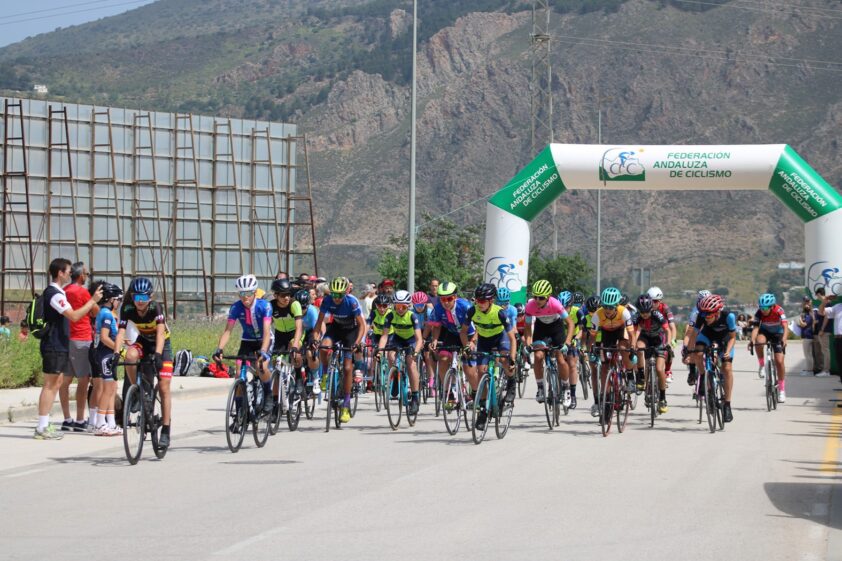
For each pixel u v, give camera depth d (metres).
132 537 12.33
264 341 20.28
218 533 12.58
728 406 24.53
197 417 26.52
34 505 14.27
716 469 17.97
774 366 30.14
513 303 44.19
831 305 41.25
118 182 66.00
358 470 17.58
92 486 15.83
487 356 21.64
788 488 16.05
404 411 28.14
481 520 13.45
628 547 12.04
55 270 21.11
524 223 44.53
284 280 23.03
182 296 77.44
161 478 16.62
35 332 21.28
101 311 22.06
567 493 15.47
